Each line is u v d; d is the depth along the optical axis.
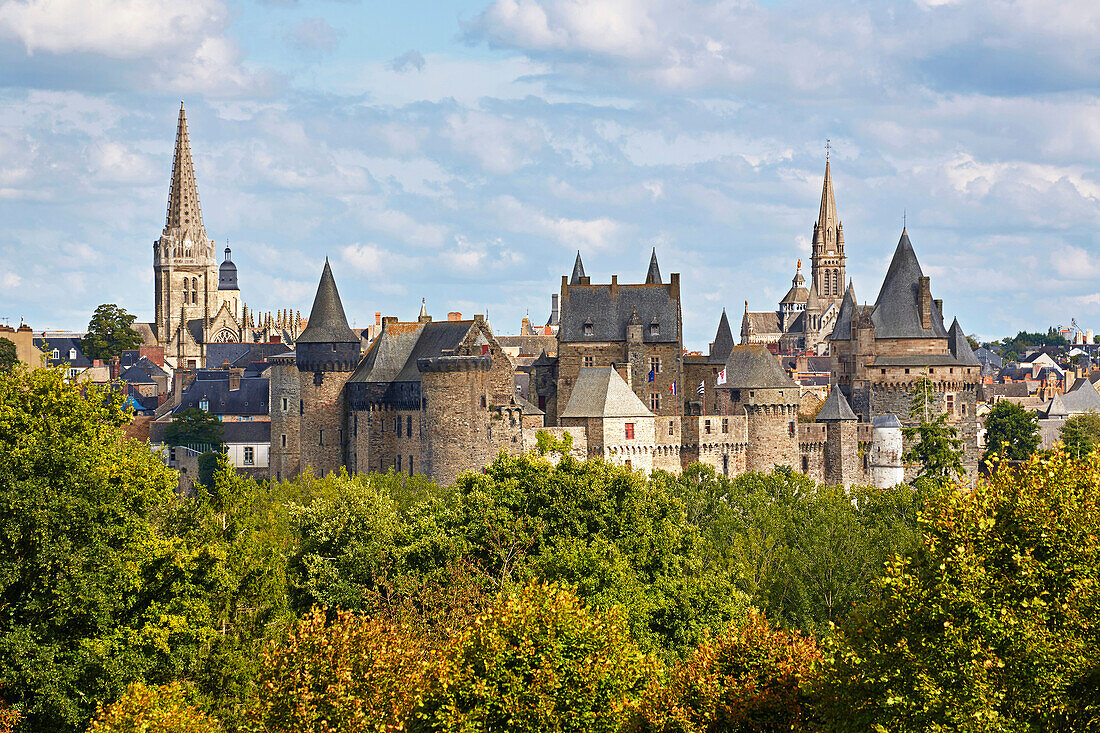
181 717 78.81
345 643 80.06
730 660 80.38
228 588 105.50
